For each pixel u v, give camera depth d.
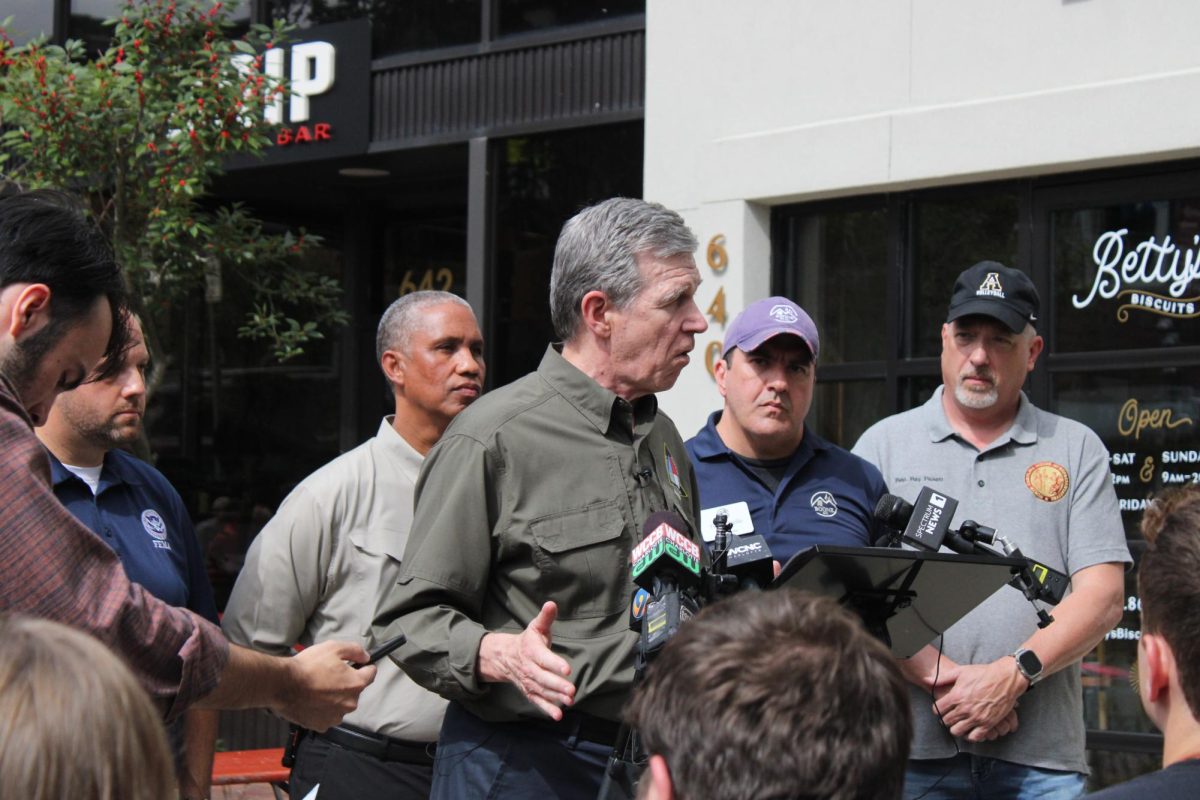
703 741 1.43
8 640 1.39
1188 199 5.56
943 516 3.36
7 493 2.00
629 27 7.23
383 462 3.71
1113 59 5.61
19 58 6.70
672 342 2.88
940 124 5.95
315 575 3.57
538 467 2.82
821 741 1.41
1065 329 5.85
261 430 9.34
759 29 6.48
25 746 1.32
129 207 7.06
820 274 6.48
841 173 6.18
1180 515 1.80
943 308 6.14
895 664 1.52
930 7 6.03
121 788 1.35
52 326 2.19
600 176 7.42
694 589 2.48
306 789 3.56
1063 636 3.69
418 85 8.00
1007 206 5.98
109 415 3.16
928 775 3.74
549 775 2.76
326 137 8.23
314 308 9.29
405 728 3.48
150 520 3.28
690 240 2.94
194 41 7.06
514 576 2.80
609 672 2.73
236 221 7.56
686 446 4.00
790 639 1.48
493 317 7.79
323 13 8.30
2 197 2.23
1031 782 3.73
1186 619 1.71
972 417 4.01
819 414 6.48
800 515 3.77
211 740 3.68
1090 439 3.98
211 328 9.25
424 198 9.20
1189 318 5.55
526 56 7.61
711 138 6.62
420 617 2.76
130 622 2.09
